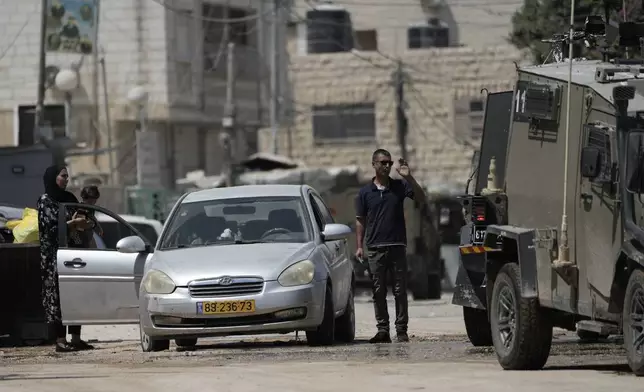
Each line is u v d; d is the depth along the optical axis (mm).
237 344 55125
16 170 100000
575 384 34844
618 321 36688
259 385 36062
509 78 173500
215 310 48875
